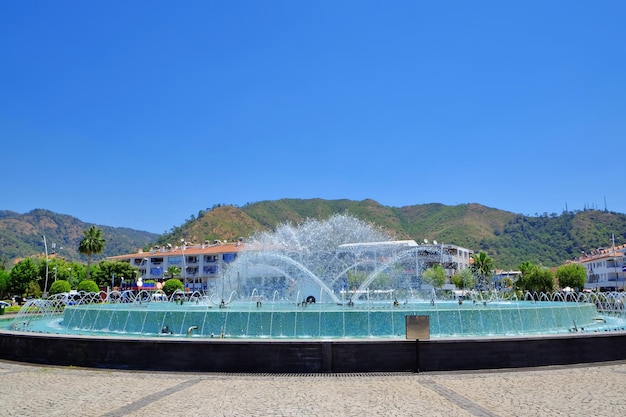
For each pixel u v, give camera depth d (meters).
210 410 7.80
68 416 7.52
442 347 10.91
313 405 8.10
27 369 11.48
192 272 84.50
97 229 70.00
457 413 7.59
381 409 7.84
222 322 14.41
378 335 14.03
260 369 10.80
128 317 15.75
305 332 14.04
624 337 12.12
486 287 72.94
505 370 10.96
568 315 17.02
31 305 25.27
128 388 9.43
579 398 8.48
